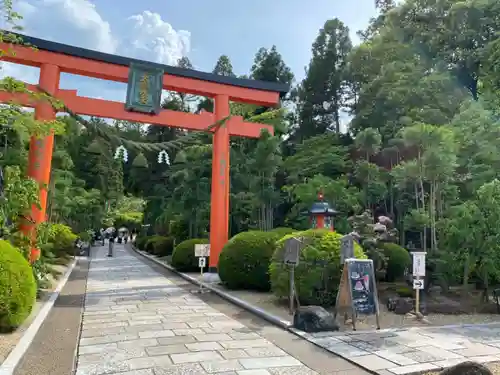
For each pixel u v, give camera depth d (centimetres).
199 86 1423
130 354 585
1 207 863
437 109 2127
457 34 2253
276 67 3488
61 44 1242
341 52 3522
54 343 651
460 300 1016
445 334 715
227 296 1120
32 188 953
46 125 855
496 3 2002
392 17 2564
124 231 4919
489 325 795
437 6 2325
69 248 2134
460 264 1022
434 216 1292
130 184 3222
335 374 512
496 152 1334
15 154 1159
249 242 1224
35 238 1065
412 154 1905
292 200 2183
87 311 920
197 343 649
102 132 1190
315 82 3478
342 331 734
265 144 1680
